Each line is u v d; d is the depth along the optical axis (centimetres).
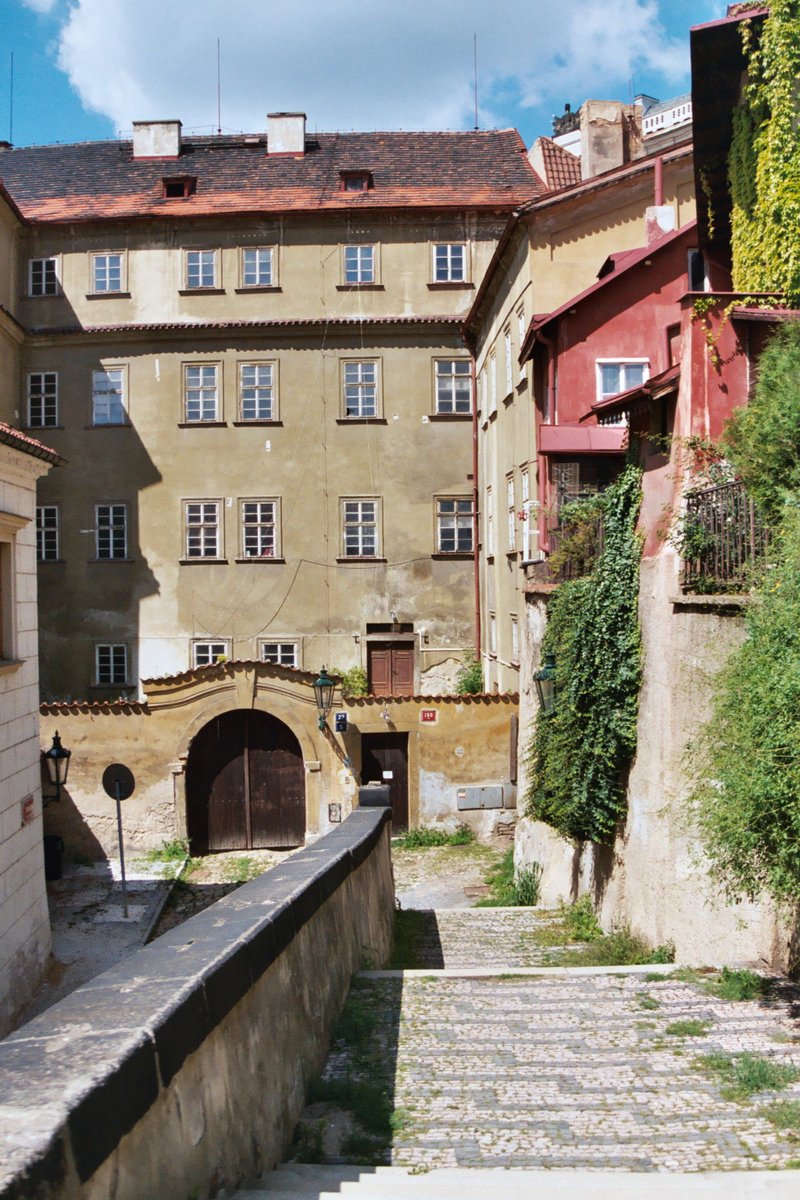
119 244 3020
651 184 1961
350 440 2997
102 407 3025
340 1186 412
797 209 1212
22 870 1284
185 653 2986
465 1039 661
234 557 2988
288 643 2983
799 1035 651
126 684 2994
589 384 1762
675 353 1728
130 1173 285
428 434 3000
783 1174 429
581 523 1344
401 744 2206
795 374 909
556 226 1973
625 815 1144
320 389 2998
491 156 3212
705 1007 727
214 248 3009
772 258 1259
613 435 1560
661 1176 430
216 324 2981
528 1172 439
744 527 846
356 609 2984
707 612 892
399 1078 585
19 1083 263
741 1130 499
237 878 1986
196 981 365
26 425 3027
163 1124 318
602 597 1148
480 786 2177
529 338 1822
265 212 2966
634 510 1123
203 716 2128
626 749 1125
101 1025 314
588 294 1742
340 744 2145
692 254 1736
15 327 2920
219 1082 387
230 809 2186
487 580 2773
